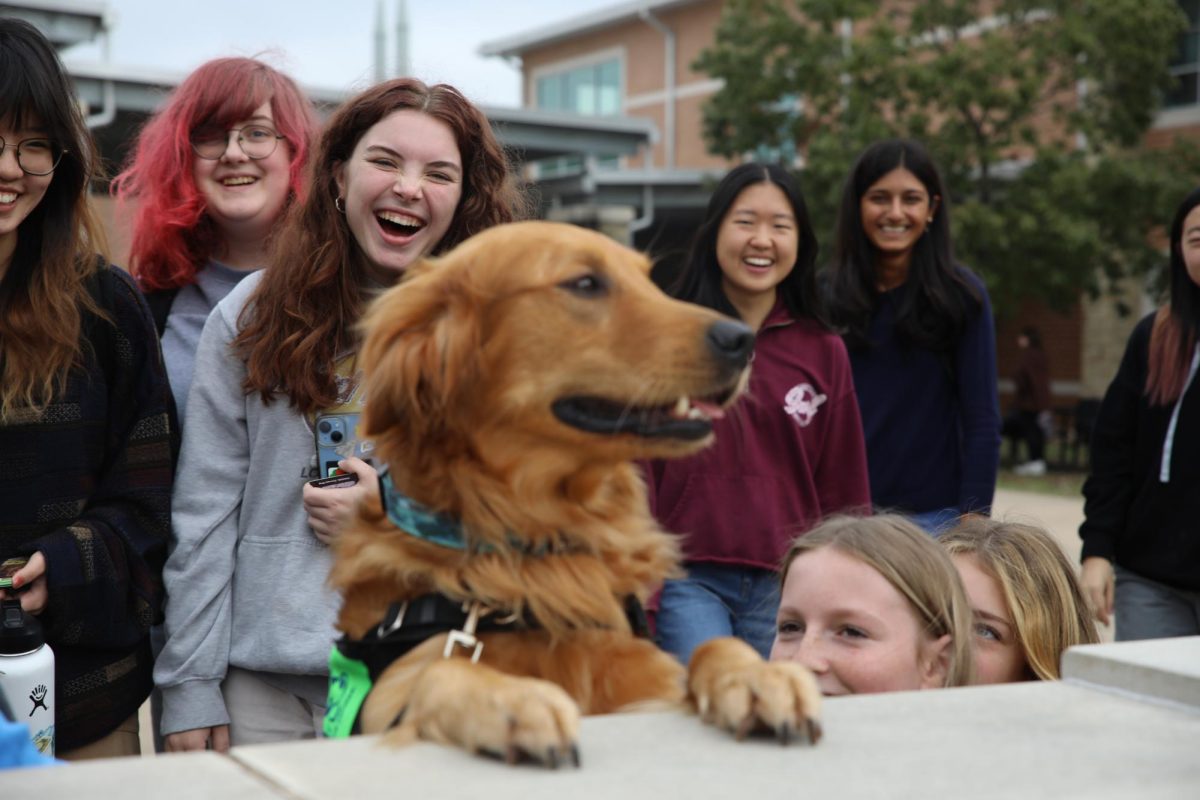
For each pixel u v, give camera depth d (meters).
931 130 17.28
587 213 16.73
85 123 2.74
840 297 4.21
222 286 3.44
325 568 2.76
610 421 2.02
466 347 1.99
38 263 2.62
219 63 3.47
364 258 2.94
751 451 3.55
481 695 1.50
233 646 2.79
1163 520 3.94
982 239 14.98
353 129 2.87
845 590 2.46
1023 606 2.76
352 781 1.37
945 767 1.43
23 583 2.51
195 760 1.43
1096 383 19.88
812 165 15.84
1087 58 15.91
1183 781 1.39
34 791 1.30
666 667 1.98
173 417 2.88
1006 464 16.52
